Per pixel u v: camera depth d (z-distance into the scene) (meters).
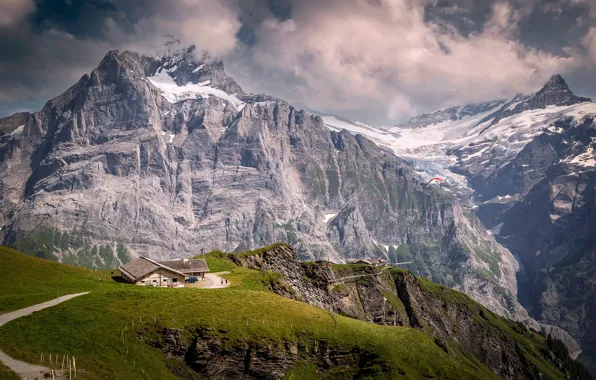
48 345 147.12
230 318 182.50
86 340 154.62
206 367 167.25
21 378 124.69
